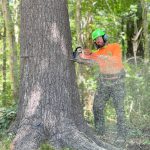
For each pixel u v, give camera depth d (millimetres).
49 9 7246
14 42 11742
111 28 13953
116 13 13656
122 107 8344
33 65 7270
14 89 11578
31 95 7258
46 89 7230
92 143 7016
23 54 7375
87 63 7957
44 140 7047
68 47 7430
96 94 8391
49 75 7238
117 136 8164
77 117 7434
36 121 7141
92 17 13219
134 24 14430
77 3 11188
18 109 7473
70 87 7375
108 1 13328
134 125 8867
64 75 7309
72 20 13820
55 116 7188
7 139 7297
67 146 6953
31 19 7266
